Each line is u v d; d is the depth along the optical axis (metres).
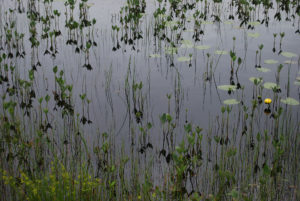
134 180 3.45
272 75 5.70
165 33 7.79
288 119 4.48
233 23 8.38
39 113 4.67
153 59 6.49
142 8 9.22
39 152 3.84
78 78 5.75
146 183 3.07
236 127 4.36
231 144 4.02
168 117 3.70
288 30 7.76
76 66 6.20
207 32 7.83
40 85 5.52
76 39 7.46
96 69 6.08
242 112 4.69
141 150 3.97
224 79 5.64
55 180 3.21
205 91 5.29
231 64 5.72
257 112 4.68
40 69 6.09
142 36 7.65
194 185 3.43
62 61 6.41
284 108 4.76
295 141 3.88
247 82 5.53
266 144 4.00
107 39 7.45
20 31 7.86
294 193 3.27
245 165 3.55
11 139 3.92
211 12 9.25
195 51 6.81
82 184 3.22
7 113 4.66
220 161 3.53
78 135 4.25
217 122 4.49
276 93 5.16
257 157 3.58
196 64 6.24
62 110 4.81
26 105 4.92
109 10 9.46
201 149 3.94
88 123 4.52
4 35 7.55
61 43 7.25
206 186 3.41
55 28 8.04
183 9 9.19
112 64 6.27
